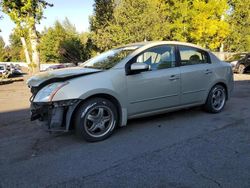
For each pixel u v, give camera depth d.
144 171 3.95
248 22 33.72
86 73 5.23
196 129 5.72
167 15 27.33
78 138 5.39
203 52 6.81
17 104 9.12
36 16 16.77
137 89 5.55
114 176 3.84
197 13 25.91
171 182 3.63
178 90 6.14
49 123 4.94
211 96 6.78
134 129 5.81
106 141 5.18
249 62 18.23
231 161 4.20
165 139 5.19
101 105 5.16
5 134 5.82
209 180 3.66
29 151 4.83
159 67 5.94
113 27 25.00
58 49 53.66
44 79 5.17
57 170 4.07
